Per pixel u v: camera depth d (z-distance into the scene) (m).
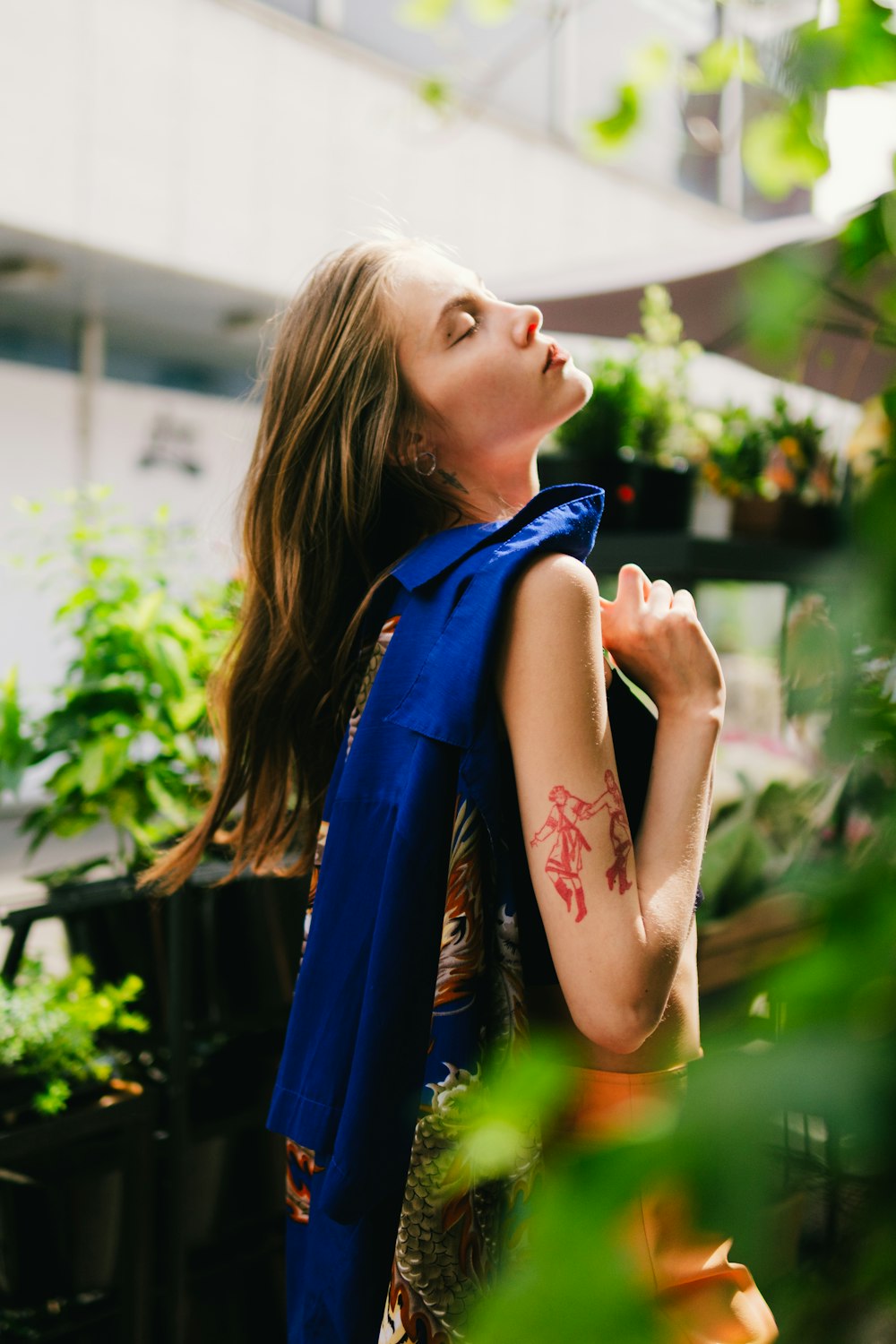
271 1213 1.99
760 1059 0.24
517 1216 0.82
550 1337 0.23
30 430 7.80
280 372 1.12
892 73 0.64
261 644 1.17
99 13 7.11
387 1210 0.93
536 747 0.85
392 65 8.66
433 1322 0.82
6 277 7.43
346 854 0.94
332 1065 0.91
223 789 1.23
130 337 8.55
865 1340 0.22
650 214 10.62
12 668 2.04
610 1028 0.83
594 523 0.92
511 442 1.06
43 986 1.81
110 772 1.90
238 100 7.85
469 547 0.95
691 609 0.95
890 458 0.36
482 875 0.89
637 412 2.99
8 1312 1.73
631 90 1.06
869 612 0.33
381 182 8.63
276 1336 1.96
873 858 0.26
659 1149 0.24
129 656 2.01
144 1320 1.75
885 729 0.31
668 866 0.88
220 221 7.79
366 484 1.05
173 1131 1.84
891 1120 0.22
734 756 1.97
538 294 3.53
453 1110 0.85
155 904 1.87
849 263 0.48
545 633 0.86
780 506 2.85
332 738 1.18
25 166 6.87
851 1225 0.23
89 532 2.19
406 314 1.05
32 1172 1.74
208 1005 2.04
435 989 0.88
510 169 9.41
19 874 4.68
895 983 0.24
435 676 0.89
